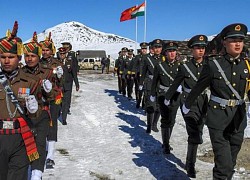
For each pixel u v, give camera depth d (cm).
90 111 1049
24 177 335
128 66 1303
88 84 1872
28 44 464
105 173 535
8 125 326
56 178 508
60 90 552
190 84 522
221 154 398
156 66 640
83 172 537
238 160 586
